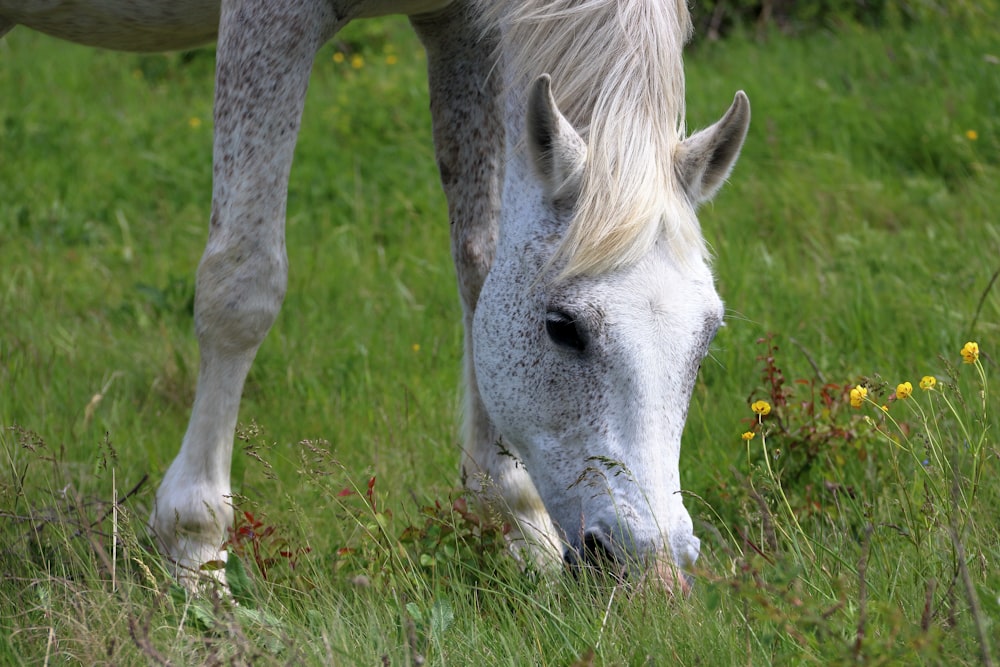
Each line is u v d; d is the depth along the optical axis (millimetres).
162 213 11102
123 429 6922
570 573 4438
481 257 5672
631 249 4145
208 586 4734
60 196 11352
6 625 4426
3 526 5344
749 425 6004
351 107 12711
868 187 9945
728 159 4527
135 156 12375
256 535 5090
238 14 5074
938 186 10070
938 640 3496
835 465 5910
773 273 8383
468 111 5691
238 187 5098
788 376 7000
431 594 4723
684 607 4043
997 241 8508
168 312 8852
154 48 6055
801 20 15016
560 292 4297
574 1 4609
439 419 7023
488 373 4715
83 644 4059
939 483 4879
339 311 8852
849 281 8203
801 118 11516
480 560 5117
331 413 7250
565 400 4387
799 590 3969
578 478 4316
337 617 4273
